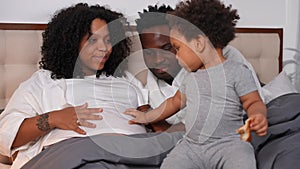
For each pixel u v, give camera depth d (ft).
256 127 4.13
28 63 7.15
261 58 8.96
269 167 4.50
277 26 9.34
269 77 9.00
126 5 8.09
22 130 5.32
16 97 5.81
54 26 6.31
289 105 5.93
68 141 4.93
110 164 4.47
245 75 4.59
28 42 7.10
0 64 7.00
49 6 7.52
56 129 5.37
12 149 5.51
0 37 6.96
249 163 4.24
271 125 5.55
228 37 4.77
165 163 4.52
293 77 9.40
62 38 6.14
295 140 4.98
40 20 7.48
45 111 5.64
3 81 6.97
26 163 4.95
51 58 6.19
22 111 5.60
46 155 4.76
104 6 7.36
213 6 4.73
